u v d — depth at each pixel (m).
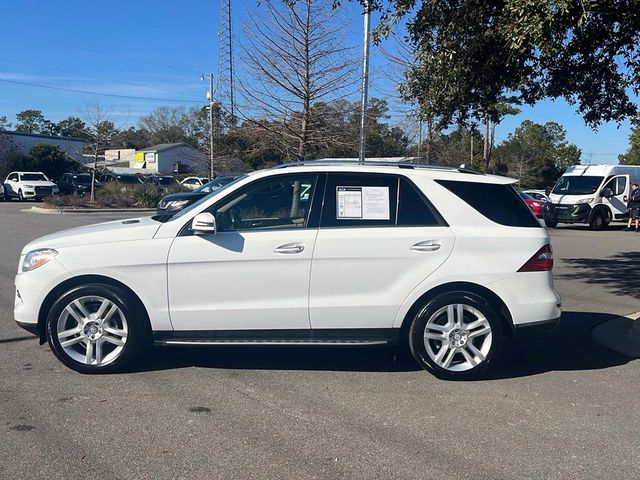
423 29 8.77
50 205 31.41
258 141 18.38
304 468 3.89
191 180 42.72
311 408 4.89
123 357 5.55
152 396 5.07
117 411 4.75
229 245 5.43
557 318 5.66
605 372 5.95
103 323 5.54
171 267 5.43
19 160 48.56
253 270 5.43
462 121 9.78
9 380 5.40
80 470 3.82
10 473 3.77
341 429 4.50
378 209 5.58
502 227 5.60
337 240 5.44
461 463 4.00
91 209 30.81
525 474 3.87
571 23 6.87
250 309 5.45
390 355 6.34
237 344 5.50
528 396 5.25
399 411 4.86
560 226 27.33
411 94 9.98
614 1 7.68
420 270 5.47
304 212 5.57
